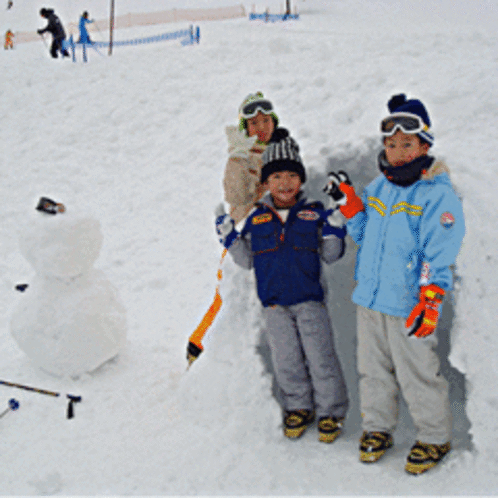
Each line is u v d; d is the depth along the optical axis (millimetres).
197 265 5305
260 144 4074
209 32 14781
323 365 3219
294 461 3055
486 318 2979
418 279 2936
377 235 3018
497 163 3471
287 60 8562
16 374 3861
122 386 3697
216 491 2850
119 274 5414
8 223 6773
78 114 8789
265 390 3309
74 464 3051
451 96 4375
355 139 3764
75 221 3652
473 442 2879
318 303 3303
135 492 2857
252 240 3332
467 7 20531
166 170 7062
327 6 22562
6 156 8164
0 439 3246
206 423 3311
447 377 3377
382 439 3008
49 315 3686
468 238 3100
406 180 2977
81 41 13531
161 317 4637
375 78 5156
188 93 8523
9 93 9898
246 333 3475
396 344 2945
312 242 3254
